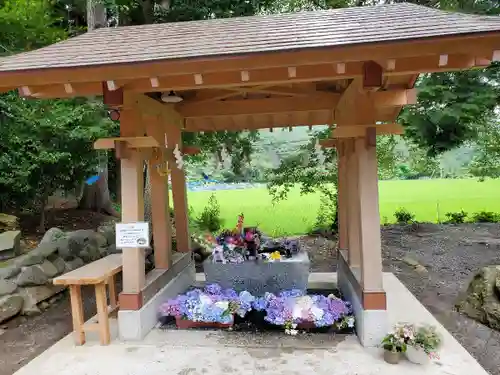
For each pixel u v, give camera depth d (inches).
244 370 115.1
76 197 364.2
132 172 138.2
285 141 373.7
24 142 228.8
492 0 257.3
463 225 383.9
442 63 104.0
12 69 110.3
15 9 224.2
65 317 178.5
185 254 196.9
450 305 187.8
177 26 153.1
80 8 319.0
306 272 162.7
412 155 405.7
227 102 186.2
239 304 146.6
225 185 526.9
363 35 107.0
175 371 115.5
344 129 128.4
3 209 274.8
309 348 128.6
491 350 139.4
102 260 159.2
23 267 184.2
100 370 117.2
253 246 171.6
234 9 245.9
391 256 286.0
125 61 107.7
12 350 146.0
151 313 146.3
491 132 326.6
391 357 116.9
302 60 105.7
